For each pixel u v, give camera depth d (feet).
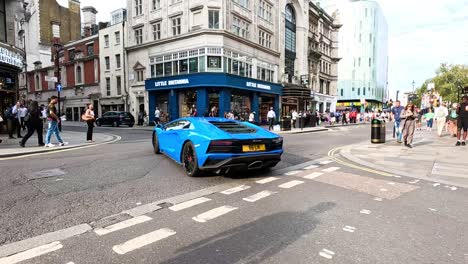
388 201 15.39
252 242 10.57
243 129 21.81
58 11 157.38
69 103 133.59
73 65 130.52
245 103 98.22
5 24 49.62
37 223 12.10
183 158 21.74
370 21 235.40
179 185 18.24
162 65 95.40
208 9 84.94
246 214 13.37
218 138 18.70
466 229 11.83
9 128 44.62
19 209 13.70
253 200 15.42
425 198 15.96
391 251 9.93
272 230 11.64
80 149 33.71
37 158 27.27
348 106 237.86
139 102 105.09
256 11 101.76
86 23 152.35
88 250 9.87
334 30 178.29
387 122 127.13
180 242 10.52
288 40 127.44
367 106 235.81
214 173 21.44
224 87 85.20
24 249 9.91
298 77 132.46
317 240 10.75
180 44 90.07
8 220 12.40
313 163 26.35
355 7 234.17
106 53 115.03
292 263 9.10
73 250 9.86
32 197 15.47
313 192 16.97
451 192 17.15
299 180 19.85
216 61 85.10
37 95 152.15
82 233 11.21
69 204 14.46
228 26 87.56
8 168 22.53
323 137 54.03
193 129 21.24
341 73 240.32
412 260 9.32
